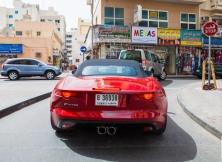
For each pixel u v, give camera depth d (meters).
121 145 4.05
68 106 3.72
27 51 34.03
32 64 17.52
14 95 8.73
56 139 4.32
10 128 5.00
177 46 23.06
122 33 20.45
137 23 21.55
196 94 9.00
